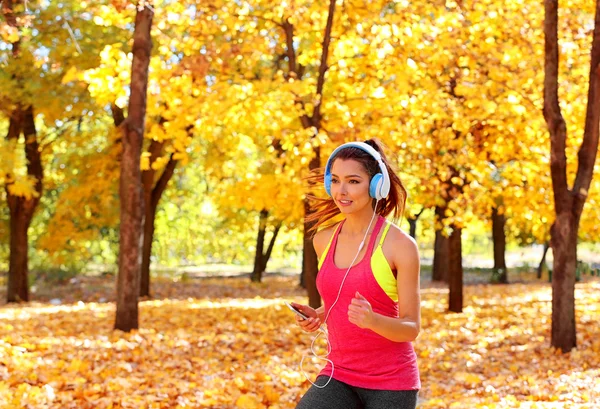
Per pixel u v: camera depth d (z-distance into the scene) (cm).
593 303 1845
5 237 2502
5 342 905
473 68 1270
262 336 1138
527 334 1233
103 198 2091
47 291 2506
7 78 1691
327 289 317
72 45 1612
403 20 1195
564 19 1255
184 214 3559
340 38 1240
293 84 1145
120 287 1105
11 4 1380
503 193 1363
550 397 734
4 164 1683
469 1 1217
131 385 711
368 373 311
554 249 1068
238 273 3831
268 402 696
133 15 1158
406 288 304
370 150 316
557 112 1056
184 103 1202
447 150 1364
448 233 1480
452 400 725
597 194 1352
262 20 1310
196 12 1227
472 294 2198
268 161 1759
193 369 850
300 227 2020
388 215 341
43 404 615
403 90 1181
